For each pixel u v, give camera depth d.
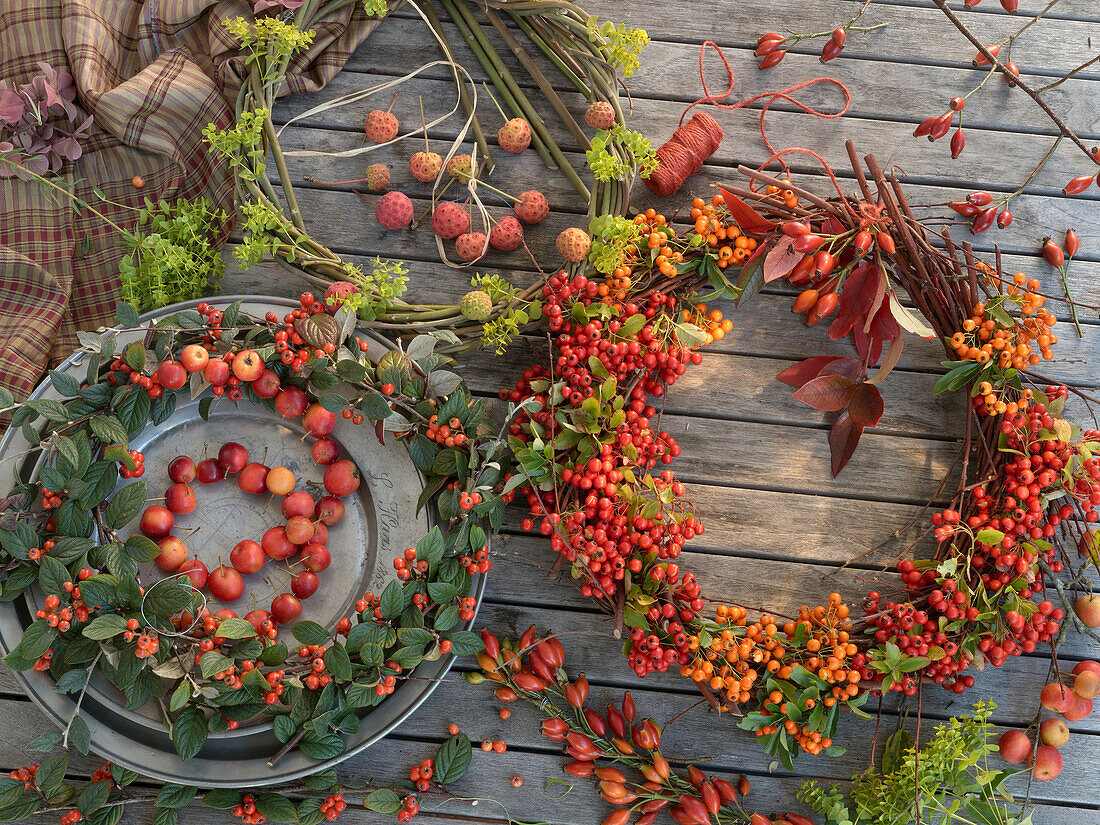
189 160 0.68
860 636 0.65
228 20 0.65
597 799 0.67
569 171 0.68
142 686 0.59
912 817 0.65
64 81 0.67
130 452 0.60
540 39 0.67
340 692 0.60
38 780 0.62
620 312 0.63
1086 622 0.67
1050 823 0.68
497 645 0.66
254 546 0.63
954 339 0.64
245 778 0.61
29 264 0.65
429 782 0.66
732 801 0.66
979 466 0.67
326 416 0.63
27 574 0.59
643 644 0.61
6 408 0.58
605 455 0.61
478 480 0.60
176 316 0.60
